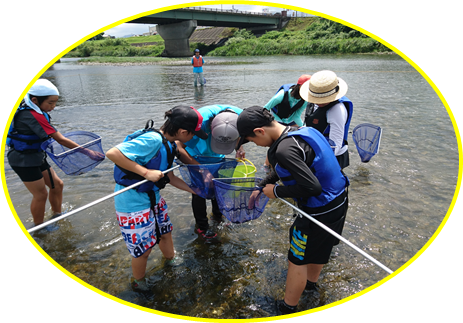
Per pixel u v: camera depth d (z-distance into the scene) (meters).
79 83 14.43
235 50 37.34
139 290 2.59
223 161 3.09
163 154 2.46
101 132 6.28
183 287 2.63
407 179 4.12
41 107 3.01
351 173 4.36
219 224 3.47
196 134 2.73
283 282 2.67
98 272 2.79
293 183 2.10
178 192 4.13
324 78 2.78
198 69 12.05
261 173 4.48
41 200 3.27
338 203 2.17
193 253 3.02
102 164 4.93
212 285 2.65
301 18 43.72
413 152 4.91
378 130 4.33
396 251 2.90
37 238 3.22
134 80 15.29
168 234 2.77
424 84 10.62
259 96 9.56
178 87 12.29
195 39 52.94
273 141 2.23
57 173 4.62
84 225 3.45
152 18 35.31
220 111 3.02
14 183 4.30
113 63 30.48
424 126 6.07
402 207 3.54
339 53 30.55
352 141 5.60
